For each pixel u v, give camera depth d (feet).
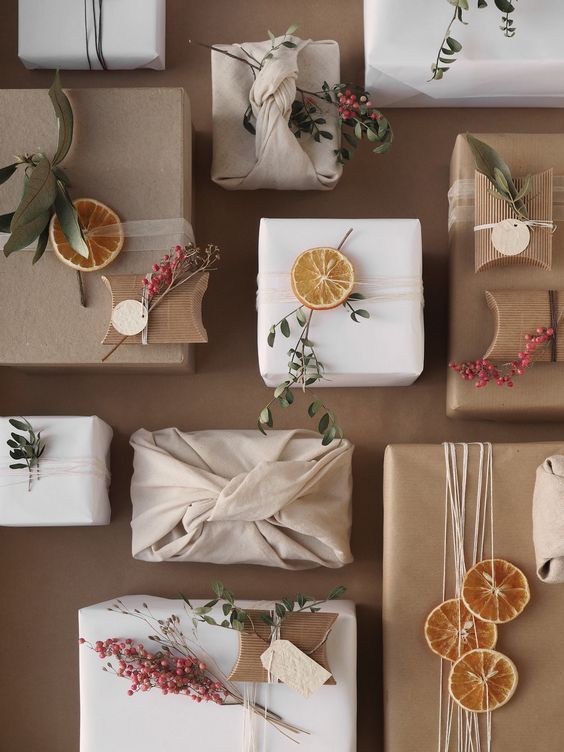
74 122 3.59
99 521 3.73
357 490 3.88
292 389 3.91
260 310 3.59
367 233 3.57
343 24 3.97
